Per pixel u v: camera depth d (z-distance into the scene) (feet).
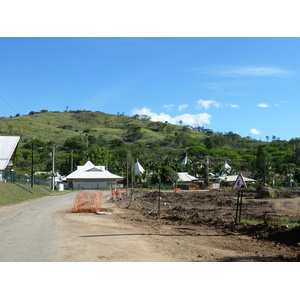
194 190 246.06
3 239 41.09
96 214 75.36
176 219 63.05
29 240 40.40
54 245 37.29
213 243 38.32
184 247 36.06
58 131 651.66
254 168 369.91
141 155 449.89
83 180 279.69
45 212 79.05
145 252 33.68
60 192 200.23
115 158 433.48
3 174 165.68
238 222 52.90
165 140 597.93
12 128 611.06
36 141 493.36
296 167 346.33
